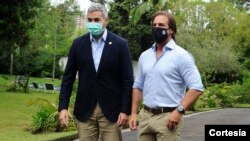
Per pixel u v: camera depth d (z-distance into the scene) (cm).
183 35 4691
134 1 4472
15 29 2856
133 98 579
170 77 542
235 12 5578
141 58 569
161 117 543
